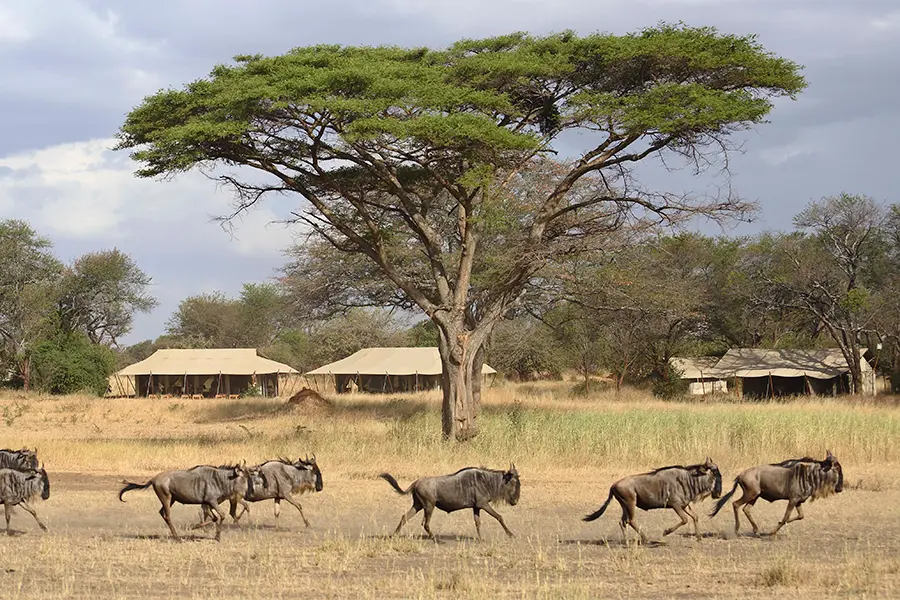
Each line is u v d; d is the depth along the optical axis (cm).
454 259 6569
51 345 12194
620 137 4866
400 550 2327
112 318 14412
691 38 4900
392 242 6159
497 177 5334
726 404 7775
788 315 11206
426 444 4584
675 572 2052
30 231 13350
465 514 2916
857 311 10012
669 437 4403
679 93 4716
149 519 2853
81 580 1991
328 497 3256
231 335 17812
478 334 5131
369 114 4550
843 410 6144
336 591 1883
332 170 5272
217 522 2498
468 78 4991
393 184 5084
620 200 5159
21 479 2570
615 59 4819
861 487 3328
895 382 10131
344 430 5434
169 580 1991
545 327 10525
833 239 10375
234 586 1931
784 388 10488
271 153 4931
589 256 6031
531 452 4306
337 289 7269
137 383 12044
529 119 5231
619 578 2005
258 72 4791
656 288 6875
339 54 5094
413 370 11012
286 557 2247
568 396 9581
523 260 5116
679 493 2395
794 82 4916
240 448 4734
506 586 1930
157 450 4688
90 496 3291
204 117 4681
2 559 2195
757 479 2491
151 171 4809
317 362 14512
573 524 2733
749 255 10869
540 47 4997
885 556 2212
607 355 10306
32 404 9500
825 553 2266
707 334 11481
